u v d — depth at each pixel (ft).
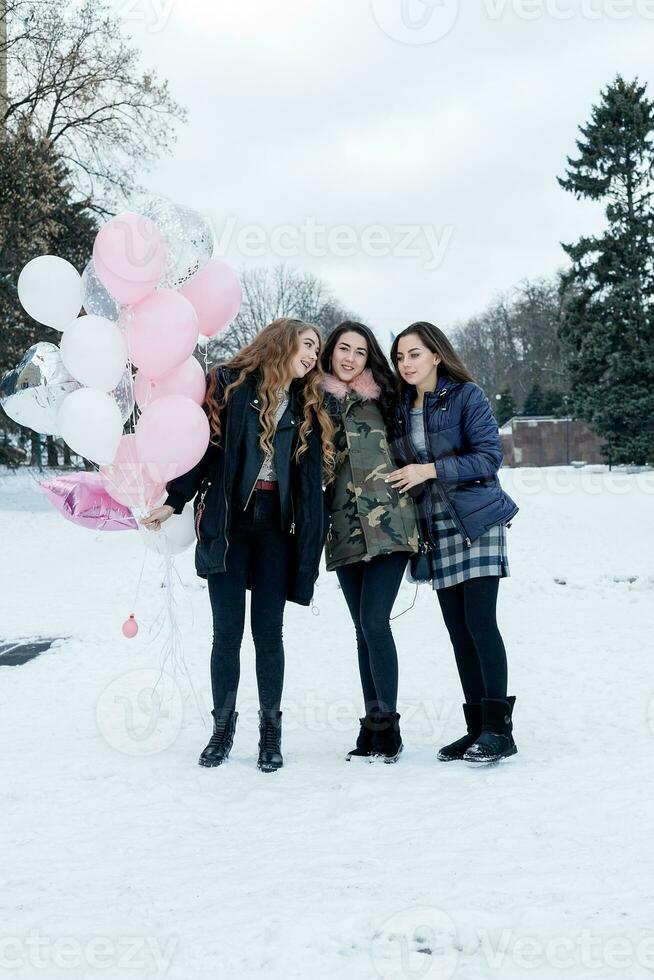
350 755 13.65
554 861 8.94
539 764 12.62
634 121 124.16
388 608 13.55
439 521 13.70
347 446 13.78
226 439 13.48
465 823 10.30
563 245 128.57
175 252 13.39
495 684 13.10
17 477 108.17
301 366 13.50
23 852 9.96
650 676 18.04
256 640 13.69
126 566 42.68
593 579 33.60
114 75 83.10
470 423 13.66
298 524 13.56
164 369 13.51
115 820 11.03
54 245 85.76
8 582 39.75
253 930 7.54
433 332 13.98
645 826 9.86
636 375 125.59
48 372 13.35
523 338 236.84
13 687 19.72
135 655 22.68
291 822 10.75
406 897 8.16
